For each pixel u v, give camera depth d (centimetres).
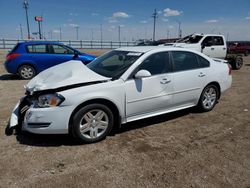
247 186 276
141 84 409
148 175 295
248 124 468
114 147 367
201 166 316
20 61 945
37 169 305
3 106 571
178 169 309
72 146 368
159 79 430
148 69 421
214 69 529
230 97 680
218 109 562
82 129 366
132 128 442
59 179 285
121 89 387
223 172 303
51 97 349
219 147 370
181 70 471
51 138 393
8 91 742
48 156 338
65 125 353
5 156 336
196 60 503
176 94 462
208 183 280
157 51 441
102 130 386
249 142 389
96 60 489
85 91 358
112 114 389
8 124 434
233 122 478
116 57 454
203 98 523
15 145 368
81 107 360
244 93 733
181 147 369
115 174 297
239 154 349
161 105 444
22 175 293
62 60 984
